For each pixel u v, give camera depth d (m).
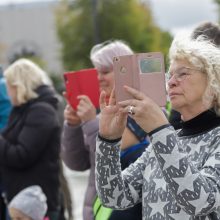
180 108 3.31
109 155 3.40
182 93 3.24
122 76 3.18
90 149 4.99
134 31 45.72
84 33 46.53
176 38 3.33
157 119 3.03
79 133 5.45
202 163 3.17
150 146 3.61
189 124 3.32
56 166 6.32
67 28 47.44
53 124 6.24
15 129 6.26
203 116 3.28
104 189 3.46
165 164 2.98
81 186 15.37
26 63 6.41
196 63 3.19
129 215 4.34
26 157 6.12
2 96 7.09
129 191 3.53
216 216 3.13
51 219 6.30
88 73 5.11
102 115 3.38
